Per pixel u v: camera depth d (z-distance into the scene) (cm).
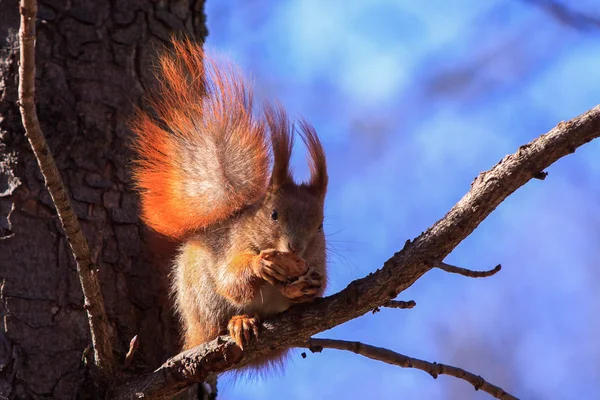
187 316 1010
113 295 945
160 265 1004
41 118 955
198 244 1030
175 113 1030
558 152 682
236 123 1046
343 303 773
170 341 991
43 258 891
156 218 1001
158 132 1015
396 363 856
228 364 816
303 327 800
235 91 1050
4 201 896
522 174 692
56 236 903
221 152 1038
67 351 868
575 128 674
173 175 1016
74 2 1018
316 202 1060
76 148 966
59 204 718
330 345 853
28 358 852
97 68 1007
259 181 1054
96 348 799
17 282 873
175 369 815
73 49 1001
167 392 814
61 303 883
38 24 985
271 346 816
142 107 1026
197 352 819
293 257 942
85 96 990
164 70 1020
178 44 1052
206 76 1043
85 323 886
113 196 976
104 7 1037
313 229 1034
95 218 955
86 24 1017
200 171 1029
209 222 1039
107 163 983
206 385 1020
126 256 969
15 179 903
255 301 989
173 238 1030
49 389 848
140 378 825
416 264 733
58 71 982
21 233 891
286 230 1009
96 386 835
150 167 1004
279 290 953
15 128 918
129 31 1043
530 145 691
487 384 865
